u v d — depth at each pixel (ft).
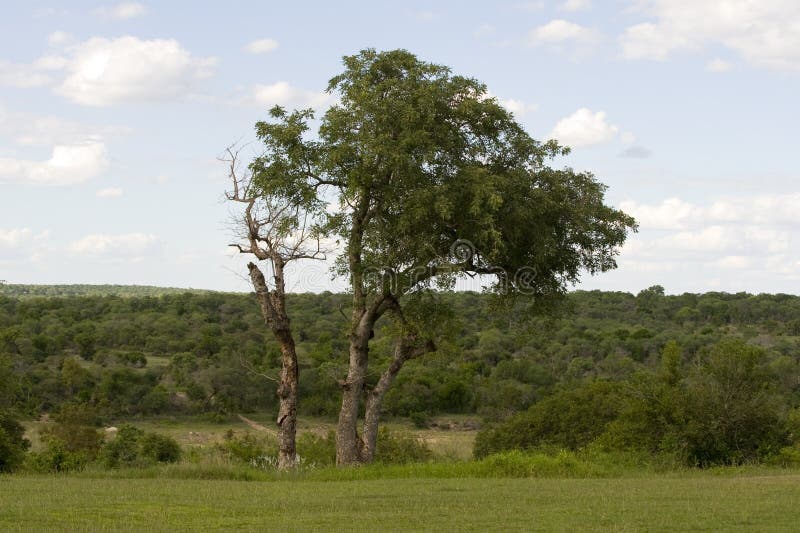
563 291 79.56
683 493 47.29
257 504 42.63
